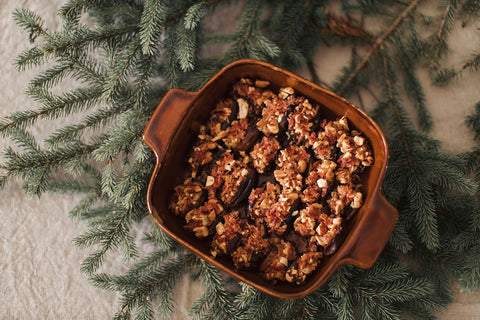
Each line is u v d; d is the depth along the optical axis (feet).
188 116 2.28
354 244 2.14
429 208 2.41
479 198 2.49
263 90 2.41
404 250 2.41
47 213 2.81
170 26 2.48
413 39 2.63
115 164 2.73
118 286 2.43
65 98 2.47
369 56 2.64
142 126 2.41
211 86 2.27
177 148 2.32
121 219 2.44
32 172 2.46
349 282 2.43
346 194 2.31
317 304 2.45
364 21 2.76
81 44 2.42
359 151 2.32
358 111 2.23
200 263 2.49
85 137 2.77
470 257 2.44
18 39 2.84
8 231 2.80
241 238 2.32
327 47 2.76
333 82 2.65
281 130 2.35
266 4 2.72
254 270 2.32
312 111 2.34
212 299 2.45
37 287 2.78
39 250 2.80
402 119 2.57
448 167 2.43
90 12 2.58
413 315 2.51
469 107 2.73
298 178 2.33
